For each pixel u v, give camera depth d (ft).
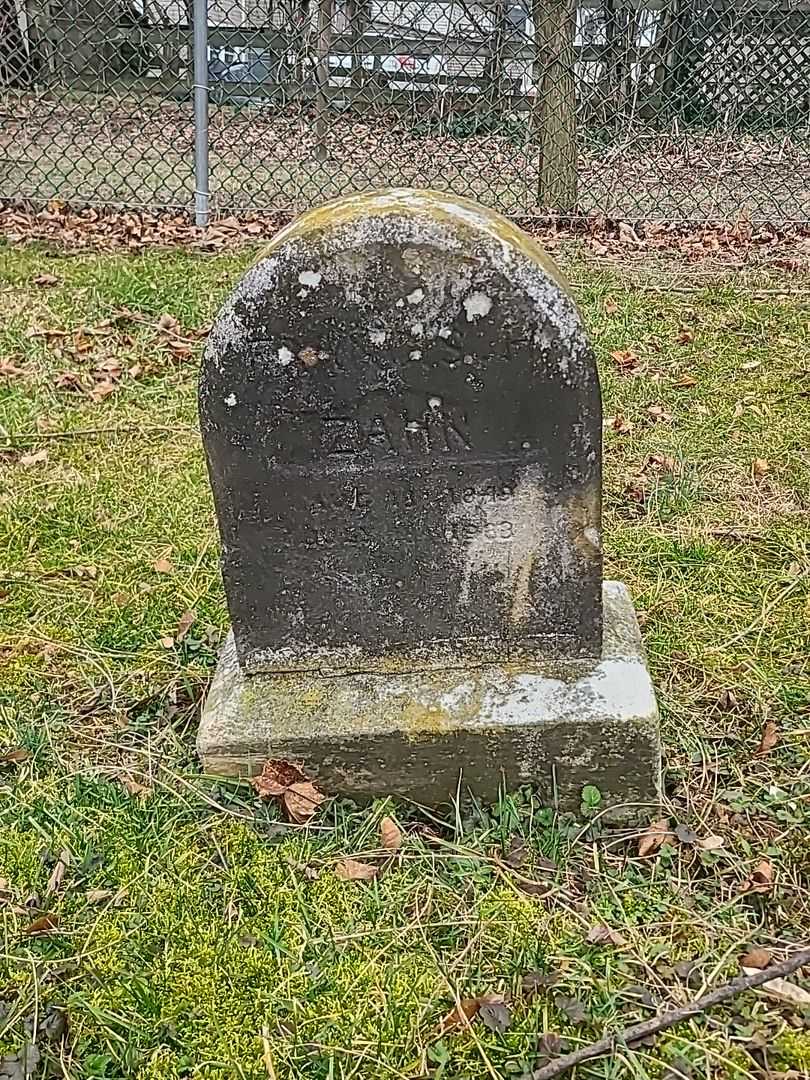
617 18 27.30
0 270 21.17
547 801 8.57
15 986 7.14
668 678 10.07
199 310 19.44
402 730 8.34
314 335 7.57
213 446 8.00
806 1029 6.68
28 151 29.53
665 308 19.77
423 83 28.48
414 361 7.62
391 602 8.55
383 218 7.23
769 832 8.30
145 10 29.91
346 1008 6.88
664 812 8.49
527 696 8.46
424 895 7.73
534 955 7.16
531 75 26.94
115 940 7.41
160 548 12.55
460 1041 6.68
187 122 31.24
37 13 28.94
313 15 27.32
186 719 9.72
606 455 14.55
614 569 11.86
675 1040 6.58
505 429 7.82
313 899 7.68
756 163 28.22
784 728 9.41
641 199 26.25
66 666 10.51
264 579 8.52
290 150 27.35
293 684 8.85
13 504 13.41
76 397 16.43
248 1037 6.75
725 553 12.13
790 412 15.66
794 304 19.88
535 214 24.80
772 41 28.43
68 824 8.36
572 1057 6.43
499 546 8.28
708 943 7.30
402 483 8.08
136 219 24.57
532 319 7.45
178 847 8.13
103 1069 6.56
